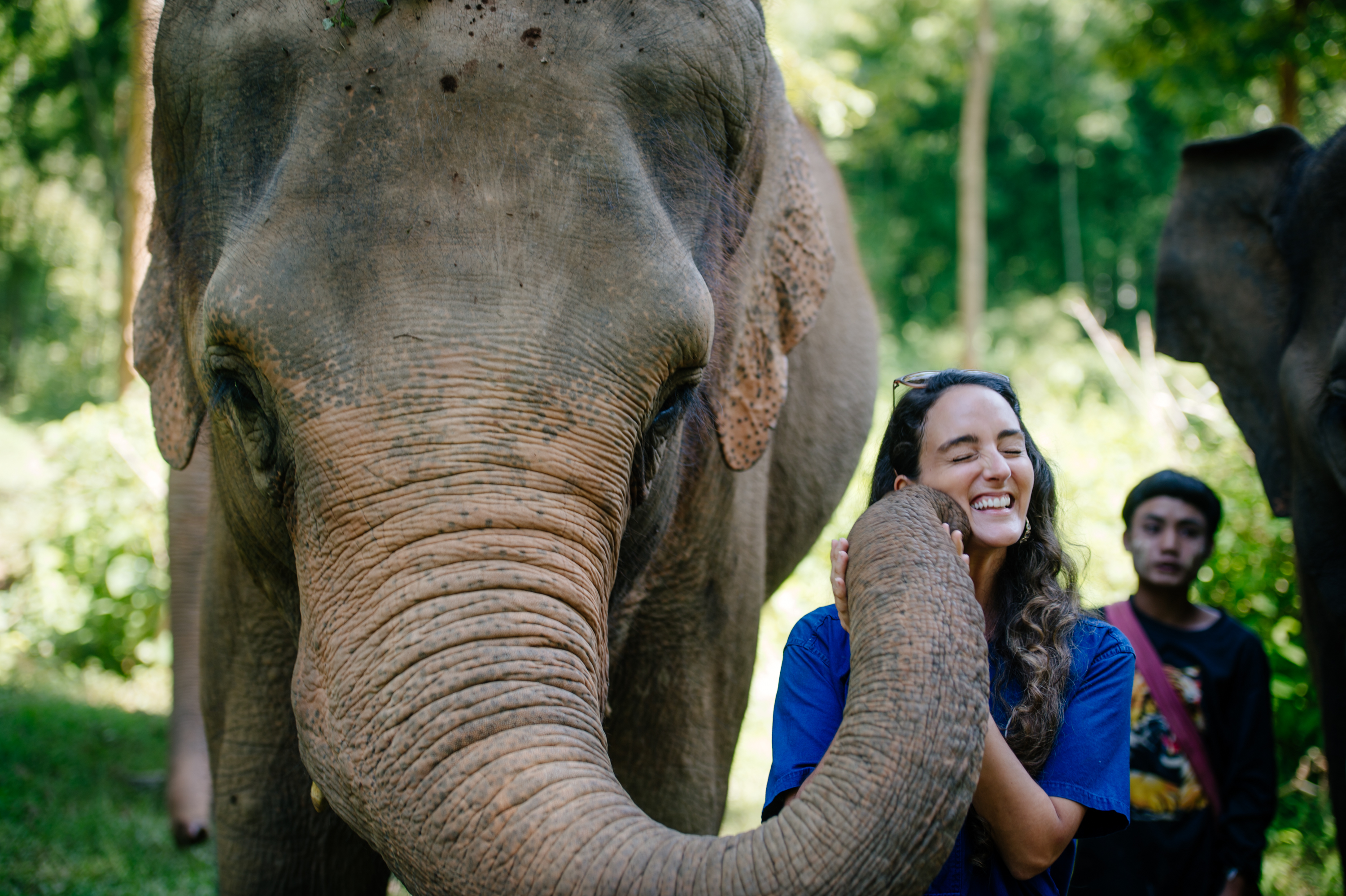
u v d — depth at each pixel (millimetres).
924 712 1489
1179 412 8031
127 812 5039
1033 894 1892
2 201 31469
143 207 2602
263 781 2664
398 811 1553
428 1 1893
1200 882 3230
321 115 1838
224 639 2697
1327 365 3621
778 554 3854
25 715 6133
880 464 2057
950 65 23281
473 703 1566
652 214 1869
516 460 1684
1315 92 10195
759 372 2570
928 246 32969
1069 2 30641
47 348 36406
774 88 2691
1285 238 3918
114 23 18062
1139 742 3258
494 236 1762
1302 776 5145
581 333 1757
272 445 1850
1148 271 32750
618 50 1941
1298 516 3742
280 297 1742
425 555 1644
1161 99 11453
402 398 1684
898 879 1449
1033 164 33250
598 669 1721
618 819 1497
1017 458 1935
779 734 1973
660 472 2273
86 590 8273
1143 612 3447
